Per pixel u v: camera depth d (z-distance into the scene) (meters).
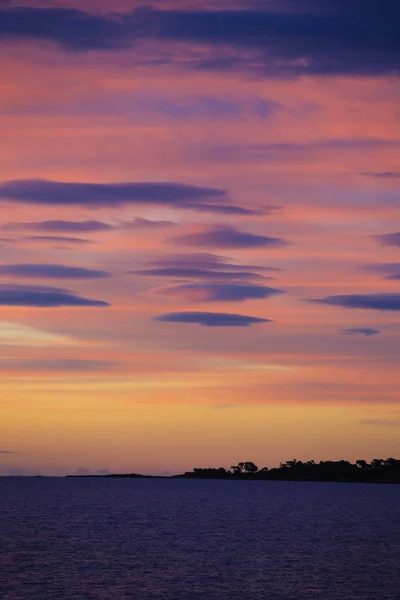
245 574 97.75
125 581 92.12
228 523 183.88
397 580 93.56
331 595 83.81
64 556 114.19
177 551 121.94
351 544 133.88
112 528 165.62
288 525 178.12
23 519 189.75
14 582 90.19
